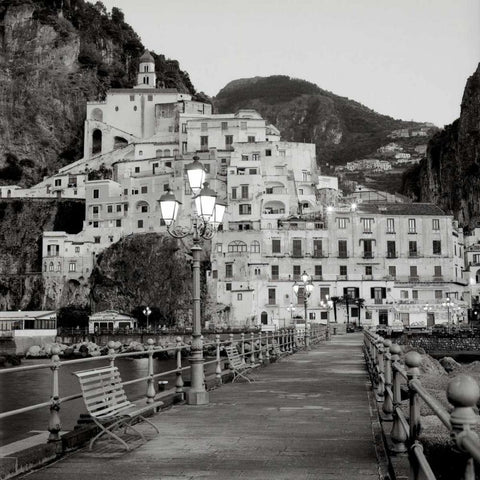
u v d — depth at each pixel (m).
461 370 30.09
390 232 130.12
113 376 15.60
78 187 167.50
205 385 25.25
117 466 12.31
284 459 12.74
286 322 124.44
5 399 49.09
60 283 147.12
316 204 148.00
